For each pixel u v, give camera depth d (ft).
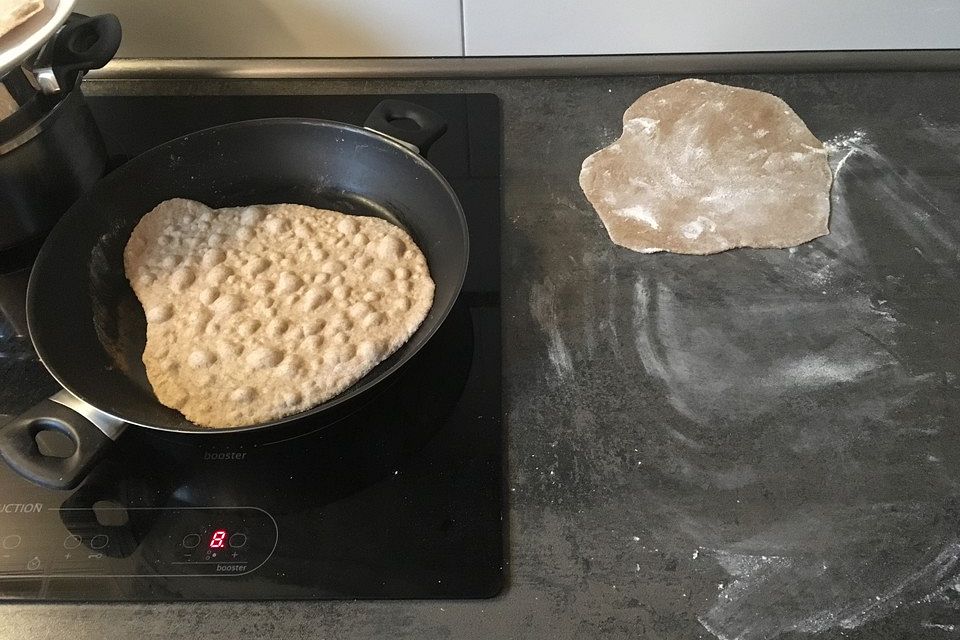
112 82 2.71
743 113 2.54
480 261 2.26
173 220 2.28
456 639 1.67
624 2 2.55
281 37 2.64
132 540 1.80
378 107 2.39
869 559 1.77
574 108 2.62
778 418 1.98
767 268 2.24
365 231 2.28
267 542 1.80
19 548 1.79
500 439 1.95
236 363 2.01
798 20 2.60
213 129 2.33
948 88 2.64
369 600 1.72
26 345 2.10
